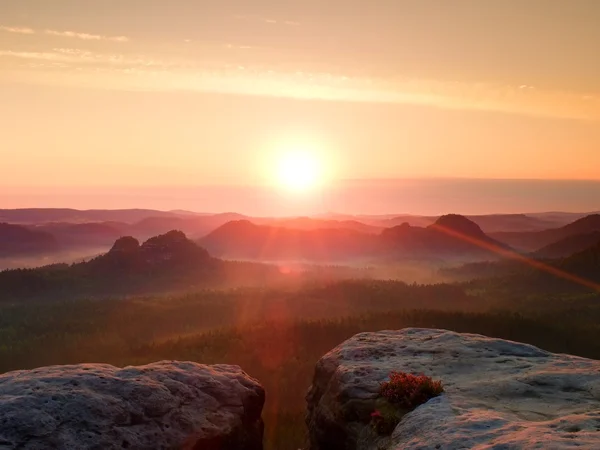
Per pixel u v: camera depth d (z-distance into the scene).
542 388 19.84
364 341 28.50
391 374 21.89
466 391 20.00
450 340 27.31
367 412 20.84
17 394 20.39
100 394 21.38
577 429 14.74
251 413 25.78
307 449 26.58
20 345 101.75
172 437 21.17
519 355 24.97
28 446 18.06
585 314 116.12
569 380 20.30
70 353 95.62
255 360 83.44
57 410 19.72
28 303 165.38
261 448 25.94
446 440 15.25
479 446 14.35
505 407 18.30
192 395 23.80
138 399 21.88
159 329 122.00
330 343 91.38
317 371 27.69
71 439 18.94
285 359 84.25
